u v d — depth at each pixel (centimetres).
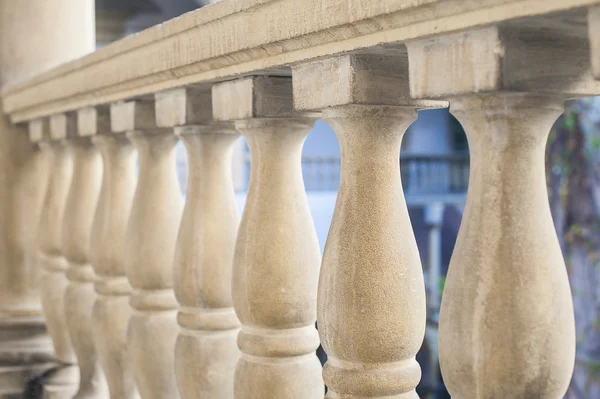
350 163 101
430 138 1677
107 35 1245
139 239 158
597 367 884
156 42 138
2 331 247
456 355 82
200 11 120
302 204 121
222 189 140
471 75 80
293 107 112
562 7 69
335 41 95
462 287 82
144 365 158
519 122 80
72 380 226
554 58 79
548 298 79
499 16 74
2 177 255
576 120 916
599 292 885
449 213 1648
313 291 119
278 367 120
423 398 1130
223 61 118
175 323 158
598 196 897
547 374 79
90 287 203
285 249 118
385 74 98
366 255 98
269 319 118
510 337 79
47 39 254
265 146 120
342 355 100
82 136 195
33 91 221
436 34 81
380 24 86
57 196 231
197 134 139
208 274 137
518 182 81
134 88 154
